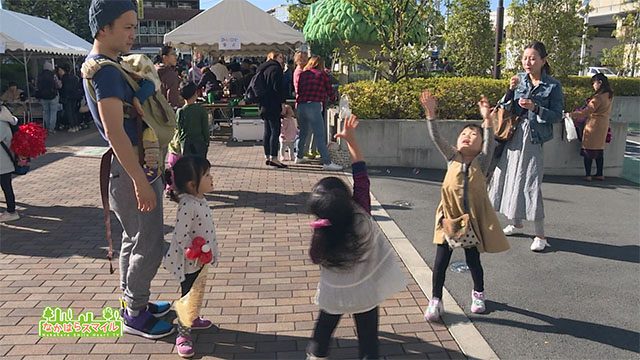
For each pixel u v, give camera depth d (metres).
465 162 3.80
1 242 5.43
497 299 4.15
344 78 15.48
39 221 6.16
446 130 8.74
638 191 7.82
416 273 4.60
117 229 5.88
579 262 4.95
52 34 16.22
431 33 10.55
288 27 13.38
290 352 3.38
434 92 8.98
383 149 8.87
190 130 6.66
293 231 5.73
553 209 6.81
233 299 4.09
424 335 3.58
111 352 3.36
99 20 3.10
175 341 3.51
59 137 13.46
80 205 6.87
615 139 8.80
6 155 6.07
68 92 14.44
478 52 18.48
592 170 8.99
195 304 3.32
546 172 8.94
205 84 13.88
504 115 5.30
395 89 9.05
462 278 4.53
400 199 7.08
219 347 3.43
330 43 16.22
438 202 6.95
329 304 2.92
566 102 9.24
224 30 12.94
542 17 11.70
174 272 3.43
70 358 3.29
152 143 3.28
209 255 3.36
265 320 3.78
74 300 4.08
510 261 4.97
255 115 12.49
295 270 4.66
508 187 5.36
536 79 5.15
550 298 4.18
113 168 3.34
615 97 17.66
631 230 5.92
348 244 2.74
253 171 8.82
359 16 14.55
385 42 10.07
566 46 11.78
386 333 3.60
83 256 5.04
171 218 6.21
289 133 9.88
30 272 4.63
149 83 3.25
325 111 10.36
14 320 3.76
